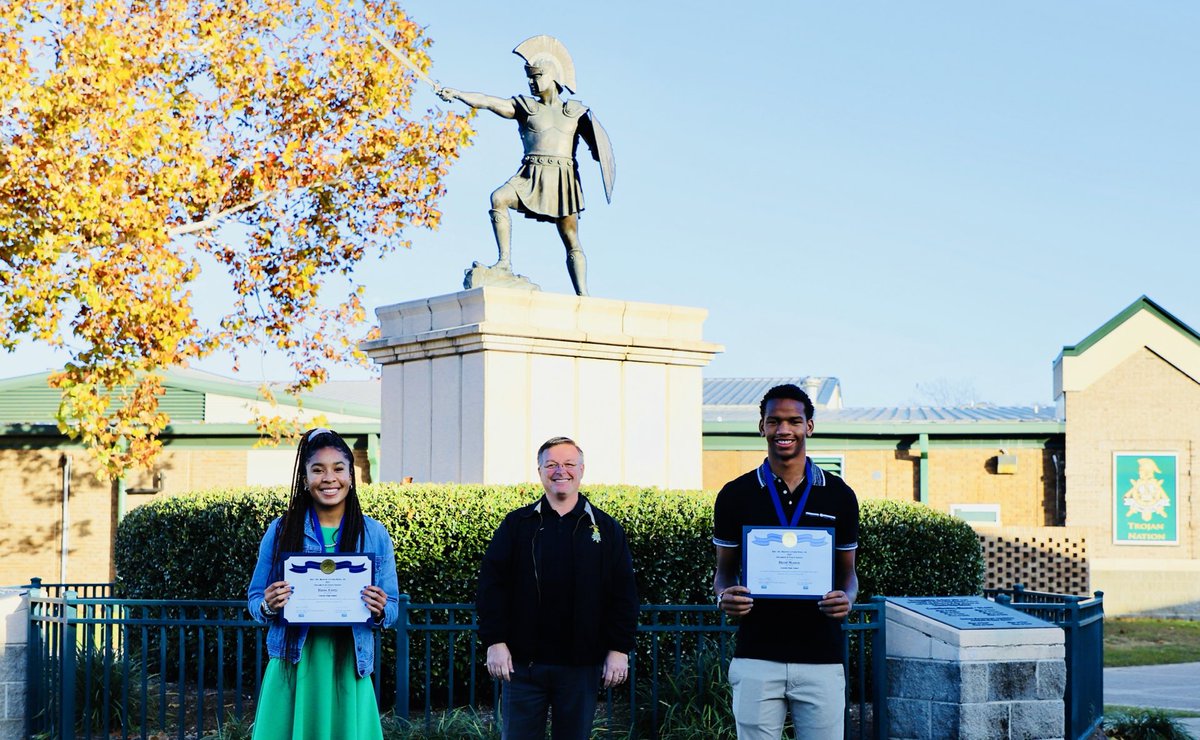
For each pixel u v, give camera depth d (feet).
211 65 67.10
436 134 71.97
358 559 18.13
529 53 40.65
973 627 24.39
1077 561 71.20
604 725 27.27
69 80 59.00
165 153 61.98
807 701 18.31
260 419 74.43
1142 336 78.48
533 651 19.54
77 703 29.30
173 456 83.35
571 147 41.22
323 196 71.41
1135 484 78.23
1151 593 77.20
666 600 30.55
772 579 18.31
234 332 71.15
